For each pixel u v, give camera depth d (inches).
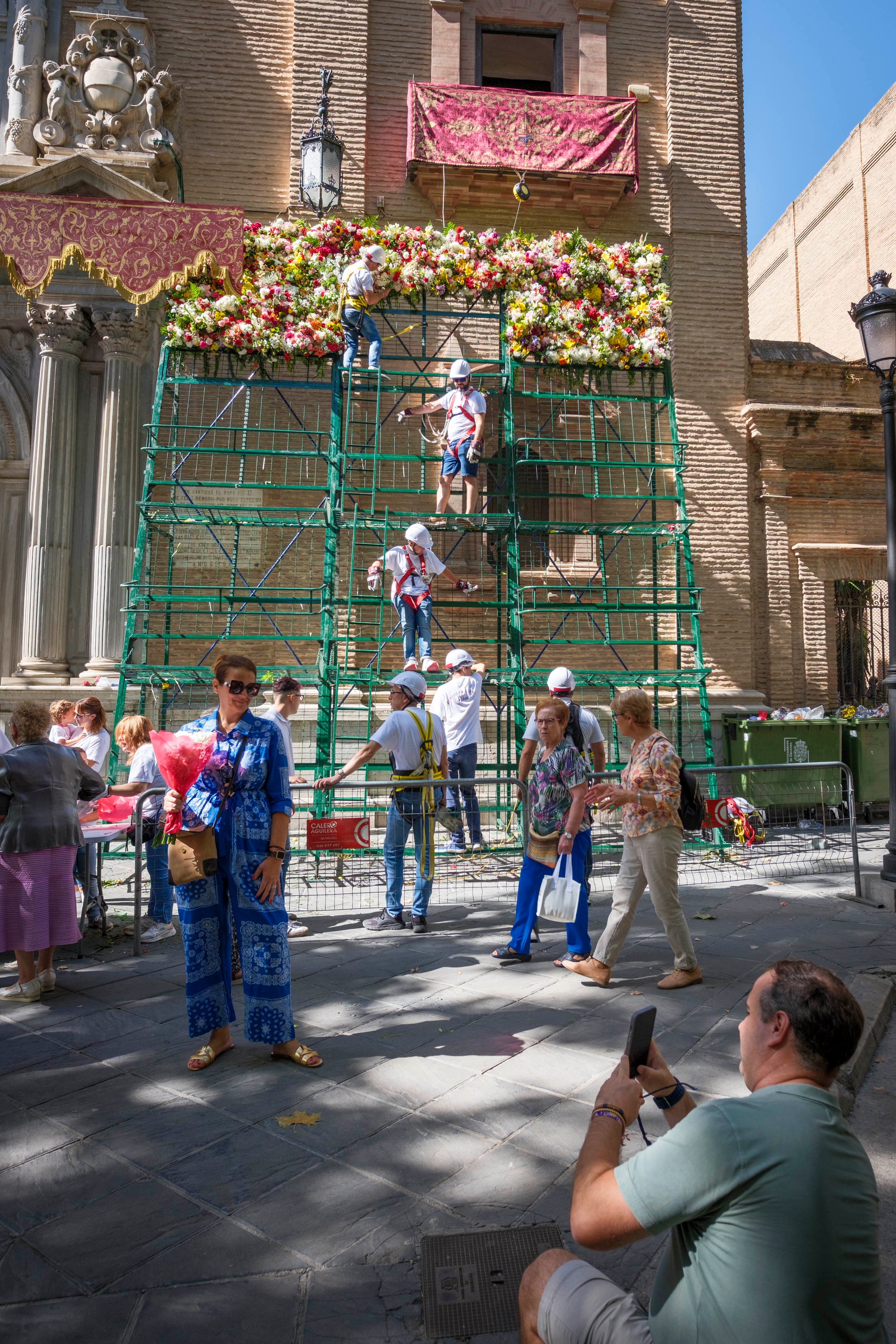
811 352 572.4
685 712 484.4
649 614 490.0
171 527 440.8
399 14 505.4
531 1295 76.3
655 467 432.1
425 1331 93.4
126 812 263.0
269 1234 110.3
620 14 530.9
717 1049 167.6
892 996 198.4
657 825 201.8
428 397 480.4
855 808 358.9
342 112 486.6
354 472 466.6
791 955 233.8
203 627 455.8
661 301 438.6
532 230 506.6
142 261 386.9
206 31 484.7
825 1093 66.6
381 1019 185.2
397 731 265.1
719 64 533.6
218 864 162.2
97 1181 123.0
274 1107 144.2
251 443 462.0
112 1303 98.3
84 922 266.5
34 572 423.2
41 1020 187.6
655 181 522.3
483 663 474.9
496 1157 128.0
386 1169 125.0
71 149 437.1
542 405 494.9
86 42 446.3
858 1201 62.4
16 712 205.0
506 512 489.4
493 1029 178.7
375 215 488.4
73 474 435.5
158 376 437.4
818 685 519.8
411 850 367.2
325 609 389.1
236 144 482.3
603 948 208.2
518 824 390.6
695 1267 63.9
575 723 270.5
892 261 656.4
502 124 488.7
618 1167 68.0
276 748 163.5
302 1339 92.8
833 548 522.0
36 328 434.6
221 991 163.0
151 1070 159.6
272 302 412.8
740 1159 61.8
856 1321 60.5
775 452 518.9
